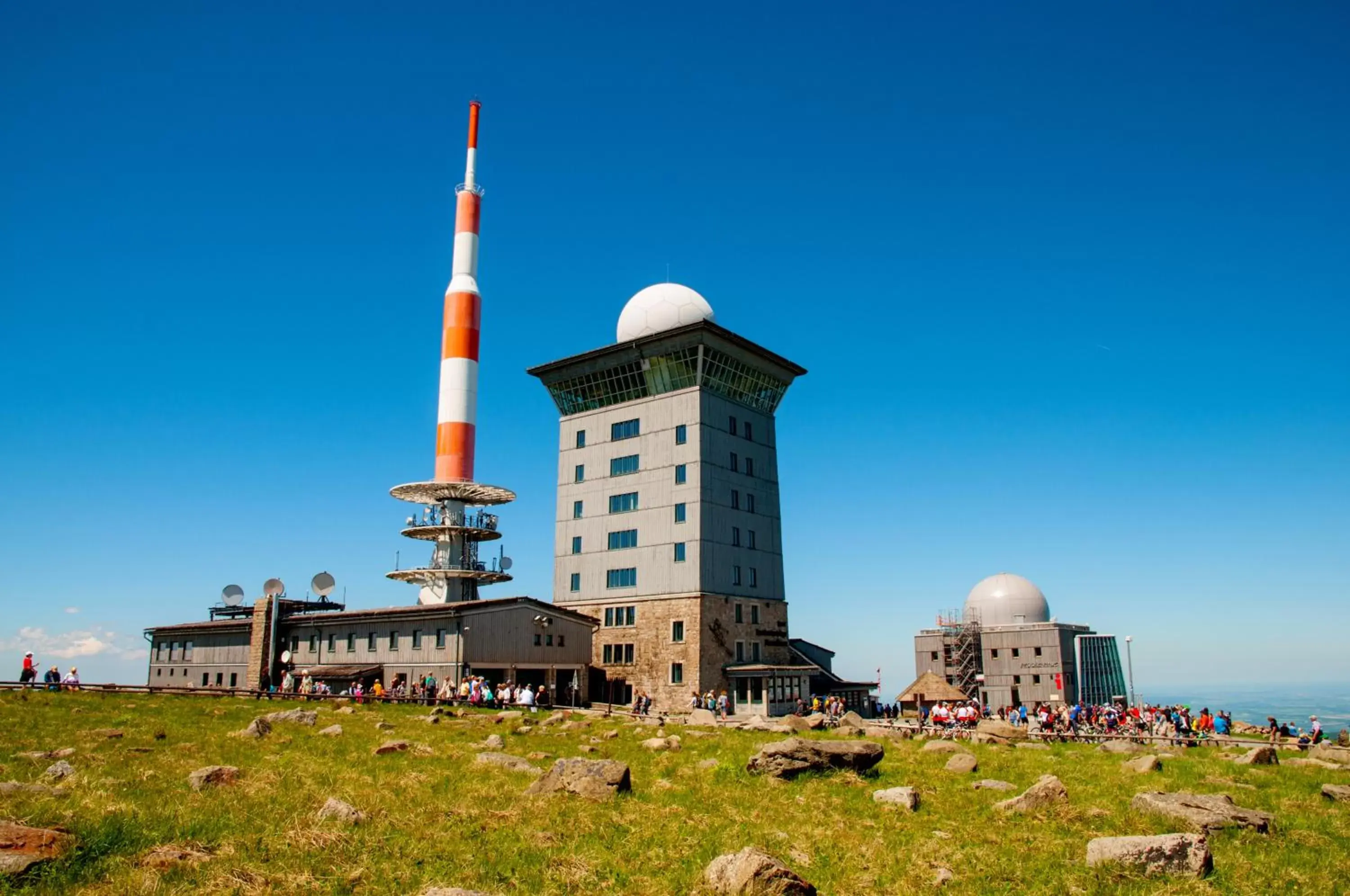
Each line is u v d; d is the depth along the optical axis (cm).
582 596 8056
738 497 7950
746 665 7431
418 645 6444
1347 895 1480
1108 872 1525
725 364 8025
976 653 10525
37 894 1158
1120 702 9400
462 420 8375
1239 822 1888
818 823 1861
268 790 1808
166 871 1259
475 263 8725
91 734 2753
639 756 2823
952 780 2486
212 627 7988
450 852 1463
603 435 8331
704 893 1335
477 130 8950
